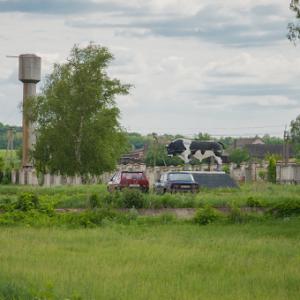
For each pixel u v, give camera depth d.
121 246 33.22
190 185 73.25
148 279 23.58
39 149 112.38
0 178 118.38
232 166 138.38
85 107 110.88
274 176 117.12
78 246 33.19
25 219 46.03
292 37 46.34
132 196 53.78
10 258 28.36
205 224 46.47
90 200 54.25
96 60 112.12
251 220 47.50
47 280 22.25
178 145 125.69
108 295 20.28
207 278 24.08
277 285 22.59
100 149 110.50
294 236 38.31
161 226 44.84
